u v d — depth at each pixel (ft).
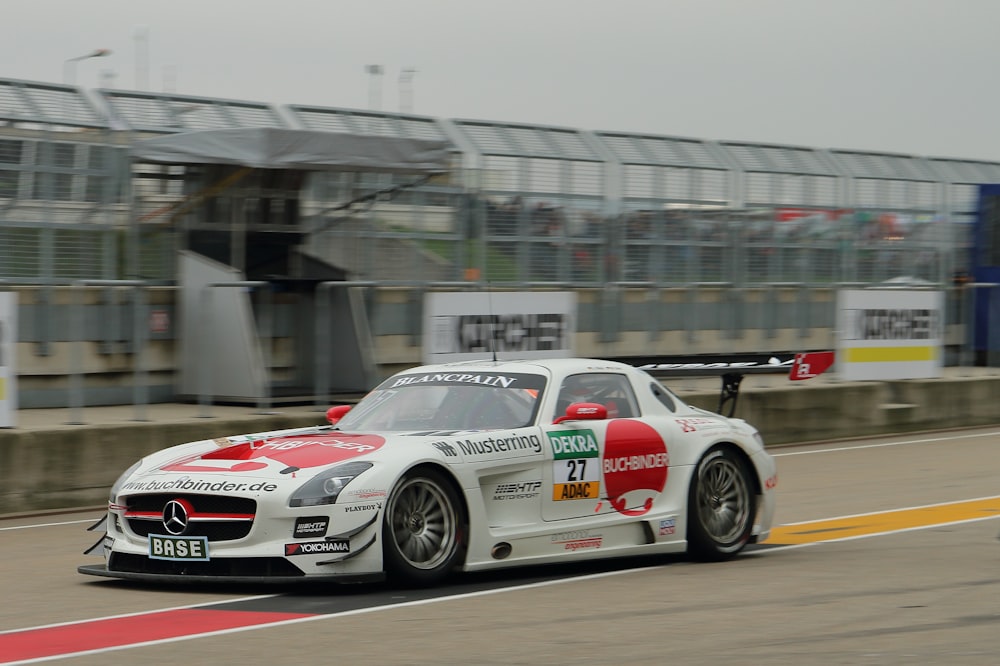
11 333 101.81
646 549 69.05
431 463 60.85
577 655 45.88
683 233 169.78
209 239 142.00
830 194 183.32
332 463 59.77
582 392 69.72
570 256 160.15
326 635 49.44
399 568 59.16
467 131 156.66
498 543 62.75
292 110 148.97
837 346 158.61
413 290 153.07
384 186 150.00
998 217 196.85
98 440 105.29
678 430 71.72
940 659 45.29
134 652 46.68
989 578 63.87
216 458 62.80
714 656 45.75
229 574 58.54
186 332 138.51
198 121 141.79
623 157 164.76
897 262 190.60
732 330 174.60
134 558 61.41
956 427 170.60
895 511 93.91
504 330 135.64
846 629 50.88
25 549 81.46
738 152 176.76
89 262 133.39
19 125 128.16
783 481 115.85
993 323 196.85
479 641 48.32
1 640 49.85
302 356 148.56
